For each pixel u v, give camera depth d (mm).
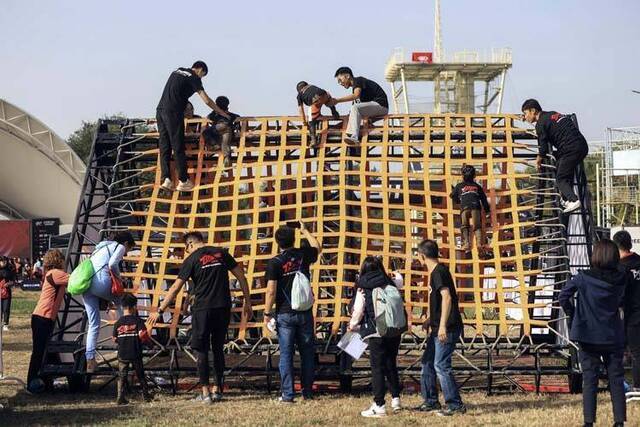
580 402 10094
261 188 13109
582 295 8180
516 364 12438
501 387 11352
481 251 11977
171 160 12969
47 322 11234
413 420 9000
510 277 11633
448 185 12469
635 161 34531
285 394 10195
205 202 12547
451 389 9297
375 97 13250
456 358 13477
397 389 9594
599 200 35438
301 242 12227
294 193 12508
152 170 12930
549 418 8938
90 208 12891
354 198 12984
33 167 46219
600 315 8102
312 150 13312
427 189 12383
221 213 12391
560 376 12281
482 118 13156
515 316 15234
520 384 11398
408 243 11953
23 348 16688
